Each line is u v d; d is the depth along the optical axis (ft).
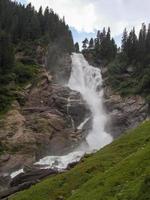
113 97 574.56
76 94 530.27
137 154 180.96
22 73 552.41
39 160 423.64
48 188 196.44
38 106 511.81
